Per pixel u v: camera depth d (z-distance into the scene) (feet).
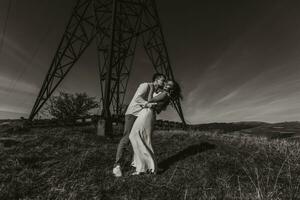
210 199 12.32
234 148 23.30
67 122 41.24
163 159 19.60
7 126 36.45
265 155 21.43
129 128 16.43
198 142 25.46
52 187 13.51
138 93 16.55
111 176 15.53
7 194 12.57
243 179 15.40
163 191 13.29
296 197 12.51
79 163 17.69
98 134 30.63
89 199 12.32
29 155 19.98
